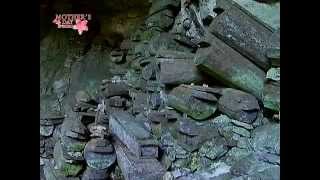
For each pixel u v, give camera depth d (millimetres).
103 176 4219
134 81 5535
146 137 3705
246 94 3281
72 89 6547
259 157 2861
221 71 3387
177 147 3539
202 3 4367
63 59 7078
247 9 3305
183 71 3887
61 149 4820
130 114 4832
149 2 6270
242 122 3189
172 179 3305
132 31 6703
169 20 5449
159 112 4070
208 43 3549
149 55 5371
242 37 3258
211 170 3160
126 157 3695
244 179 2699
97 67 6742
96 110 5547
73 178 4570
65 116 5777
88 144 4285
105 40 7145
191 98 3512
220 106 3418
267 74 2879
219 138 3322
